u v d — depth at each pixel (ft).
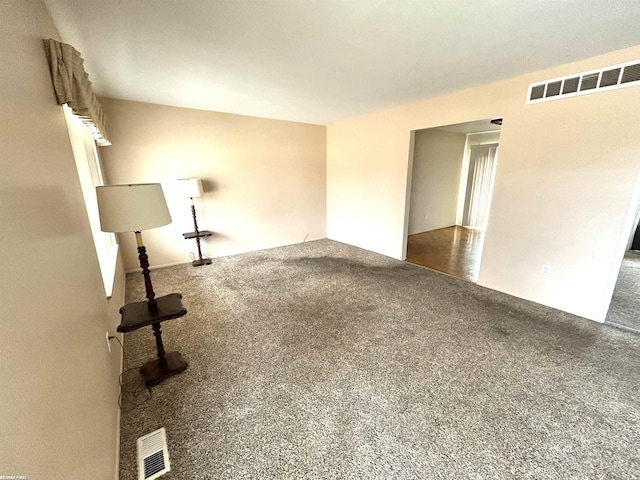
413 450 4.35
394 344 7.16
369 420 4.91
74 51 5.14
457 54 7.39
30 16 3.81
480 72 8.67
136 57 7.48
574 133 8.01
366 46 6.89
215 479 3.97
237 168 15.02
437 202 21.25
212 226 14.78
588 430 4.66
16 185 2.29
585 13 5.48
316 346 7.11
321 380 5.90
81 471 2.72
